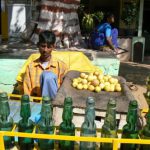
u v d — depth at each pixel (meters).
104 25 7.49
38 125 1.63
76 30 6.52
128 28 11.62
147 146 1.65
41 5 6.17
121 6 11.55
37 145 1.72
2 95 1.62
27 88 2.86
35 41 6.10
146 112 1.92
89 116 1.56
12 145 1.71
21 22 10.12
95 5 12.31
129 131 1.60
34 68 2.93
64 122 1.64
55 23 6.09
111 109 1.57
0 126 1.63
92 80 2.19
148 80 2.44
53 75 2.40
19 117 1.88
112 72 4.98
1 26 10.12
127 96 2.00
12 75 4.63
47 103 1.60
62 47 5.96
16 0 10.18
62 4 6.12
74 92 2.06
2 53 5.09
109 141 1.48
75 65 3.88
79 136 1.53
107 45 7.46
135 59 10.80
